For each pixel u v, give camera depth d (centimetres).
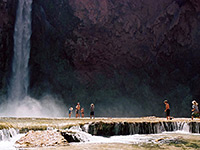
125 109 3108
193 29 2867
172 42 3012
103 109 3095
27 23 3030
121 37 3200
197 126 1102
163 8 2986
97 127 897
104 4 3027
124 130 960
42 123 821
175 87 3044
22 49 2958
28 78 2942
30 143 611
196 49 2912
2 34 2770
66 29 3128
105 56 3250
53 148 579
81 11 3045
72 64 3183
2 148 554
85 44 3152
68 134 730
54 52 3112
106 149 589
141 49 3234
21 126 741
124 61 3272
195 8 2753
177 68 3070
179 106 2928
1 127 635
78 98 3081
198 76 2914
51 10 3078
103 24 3119
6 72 2805
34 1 3109
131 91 3212
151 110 3069
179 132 1130
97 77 3231
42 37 3066
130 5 3075
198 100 2834
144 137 891
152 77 3206
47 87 2983
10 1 2817
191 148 633
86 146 635
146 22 3144
